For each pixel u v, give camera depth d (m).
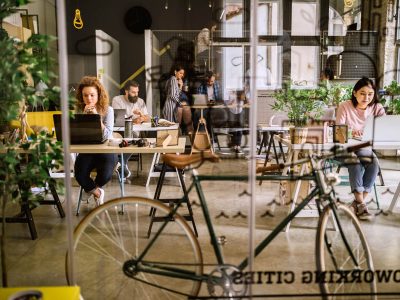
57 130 3.38
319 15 6.80
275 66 6.40
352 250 2.37
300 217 3.88
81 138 3.51
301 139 3.49
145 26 9.06
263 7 6.93
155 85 6.46
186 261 2.96
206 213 2.27
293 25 6.85
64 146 1.92
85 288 2.59
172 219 2.29
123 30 9.07
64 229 3.68
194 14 9.04
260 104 6.19
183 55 6.57
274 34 6.88
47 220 3.92
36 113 4.75
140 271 2.25
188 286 2.60
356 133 3.99
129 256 2.87
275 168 2.42
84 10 8.93
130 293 2.53
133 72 9.02
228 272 2.18
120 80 9.05
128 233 3.53
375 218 3.91
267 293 2.49
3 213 2.22
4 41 2.00
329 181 2.27
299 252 3.13
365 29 4.90
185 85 5.52
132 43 9.12
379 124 3.65
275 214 3.89
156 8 9.05
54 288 1.83
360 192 3.84
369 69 5.77
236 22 6.92
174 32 8.80
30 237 3.48
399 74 5.63
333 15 6.80
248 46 6.59
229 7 6.95
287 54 6.38
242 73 6.32
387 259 3.00
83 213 4.12
